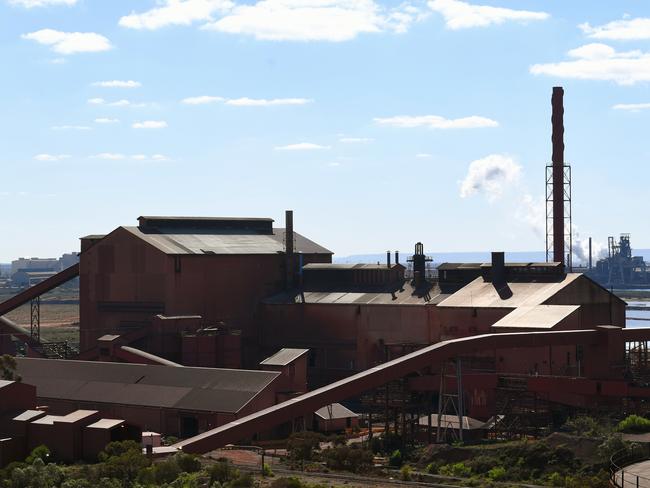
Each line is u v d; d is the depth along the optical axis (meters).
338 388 108.19
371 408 121.44
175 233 182.50
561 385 116.81
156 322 159.38
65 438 97.44
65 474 86.50
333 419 131.62
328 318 169.12
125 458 84.94
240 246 182.75
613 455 84.50
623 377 124.69
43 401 132.62
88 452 97.44
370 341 163.88
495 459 91.38
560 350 135.38
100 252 178.50
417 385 122.06
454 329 150.50
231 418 119.19
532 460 88.69
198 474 83.50
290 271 182.12
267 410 105.19
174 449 96.75
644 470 74.56
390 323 161.25
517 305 145.00
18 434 98.94
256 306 179.62
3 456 96.38
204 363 156.88
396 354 157.00
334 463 96.50
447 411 130.25
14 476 83.12
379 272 173.88
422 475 89.75
